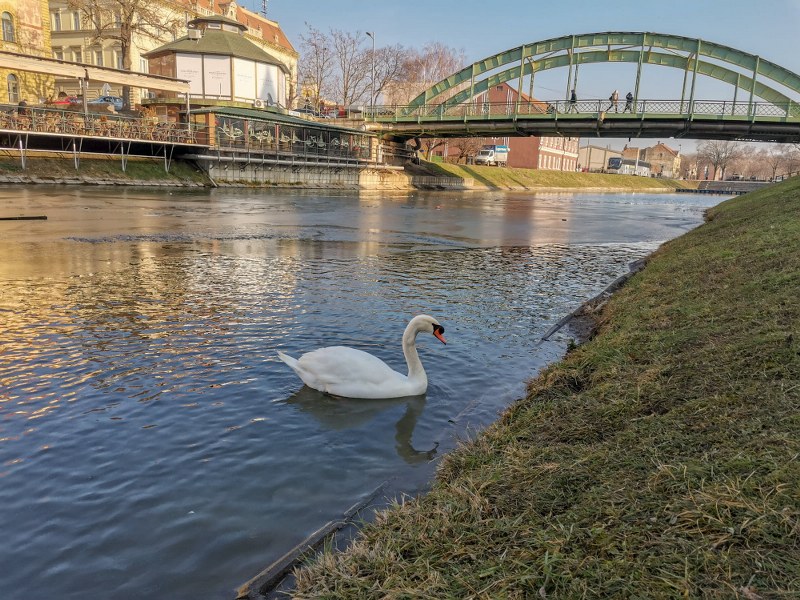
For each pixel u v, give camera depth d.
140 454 4.93
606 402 4.93
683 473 3.32
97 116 43.41
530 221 31.56
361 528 3.79
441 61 91.06
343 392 6.23
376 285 12.48
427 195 57.53
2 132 35.69
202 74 58.03
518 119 59.81
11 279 11.84
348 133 60.84
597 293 12.31
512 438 4.65
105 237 18.41
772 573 2.47
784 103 49.97
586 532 3.00
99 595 3.28
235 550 3.69
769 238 10.26
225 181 48.47
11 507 4.13
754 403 4.02
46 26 55.44
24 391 6.20
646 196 87.19
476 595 2.70
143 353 7.50
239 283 12.16
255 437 5.29
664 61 57.25
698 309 7.06
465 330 9.09
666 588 2.51
